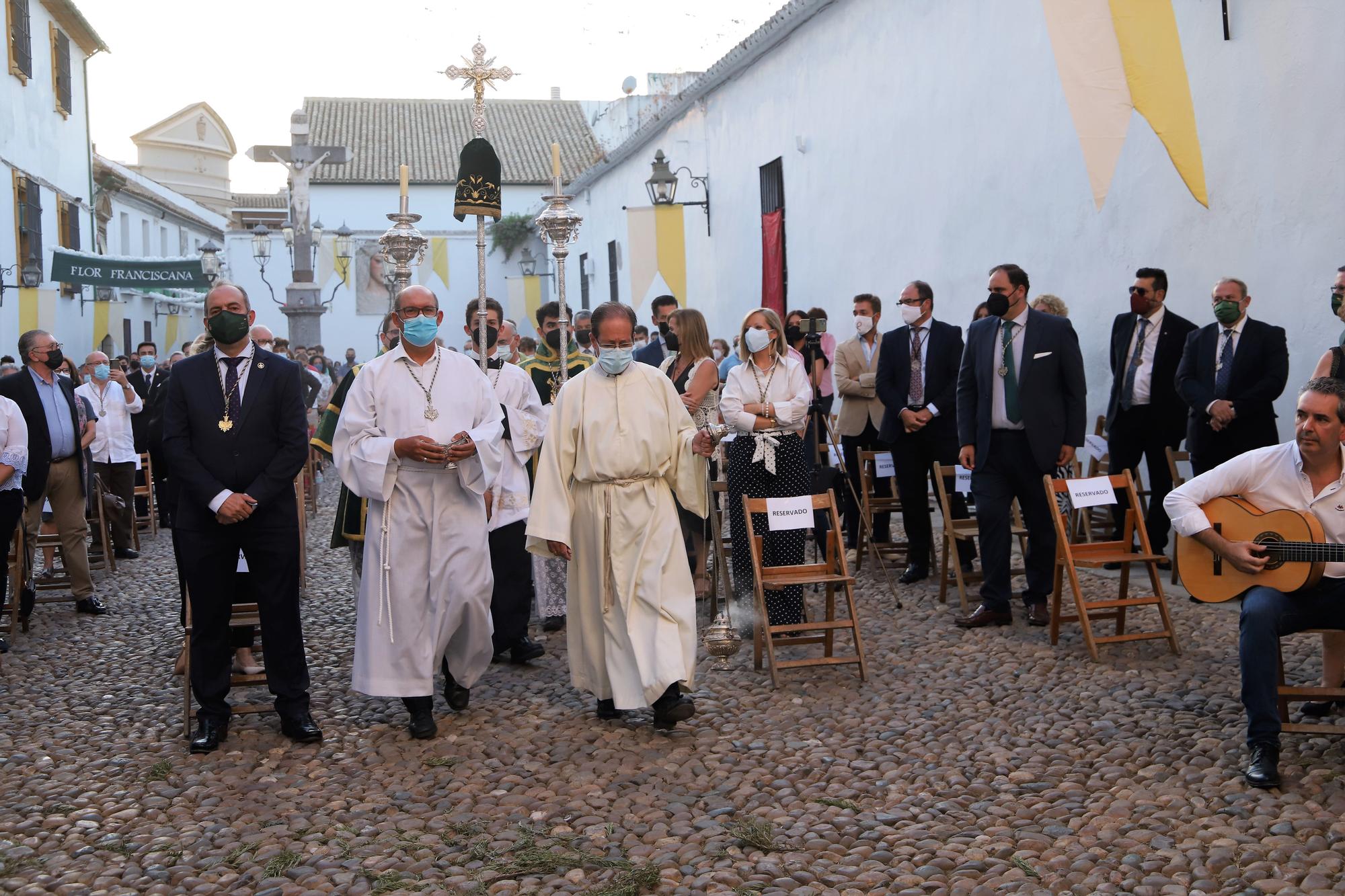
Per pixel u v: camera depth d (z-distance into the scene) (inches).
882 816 167.0
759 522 271.0
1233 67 303.9
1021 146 389.1
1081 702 215.8
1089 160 283.9
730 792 179.0
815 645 264.4
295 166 1015.6
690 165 740.7
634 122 1090.1
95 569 403.5
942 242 442.3
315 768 193.2
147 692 245.6
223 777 190.2
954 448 325.1
